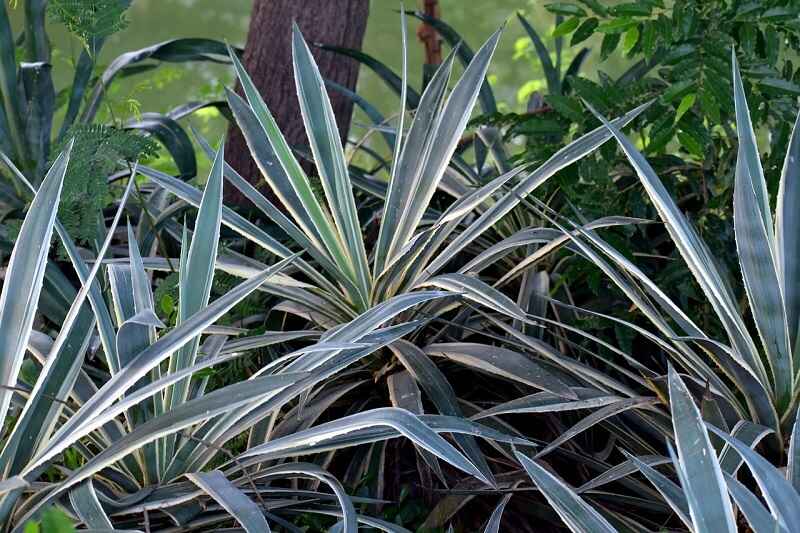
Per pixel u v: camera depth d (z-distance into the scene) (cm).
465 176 294
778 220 191
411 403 191
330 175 215
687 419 138
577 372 200
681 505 150
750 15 230
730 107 223
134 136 215
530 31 364
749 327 254
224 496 151
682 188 304
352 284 218
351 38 328
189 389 202
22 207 281
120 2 252
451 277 208
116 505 162
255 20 323
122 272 193
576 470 229
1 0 275
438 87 232
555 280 269
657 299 196
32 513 153
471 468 155
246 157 314
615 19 234
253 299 248
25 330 162
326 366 181
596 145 217
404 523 211
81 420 154
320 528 195
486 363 204
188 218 294
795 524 130
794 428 156
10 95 279
